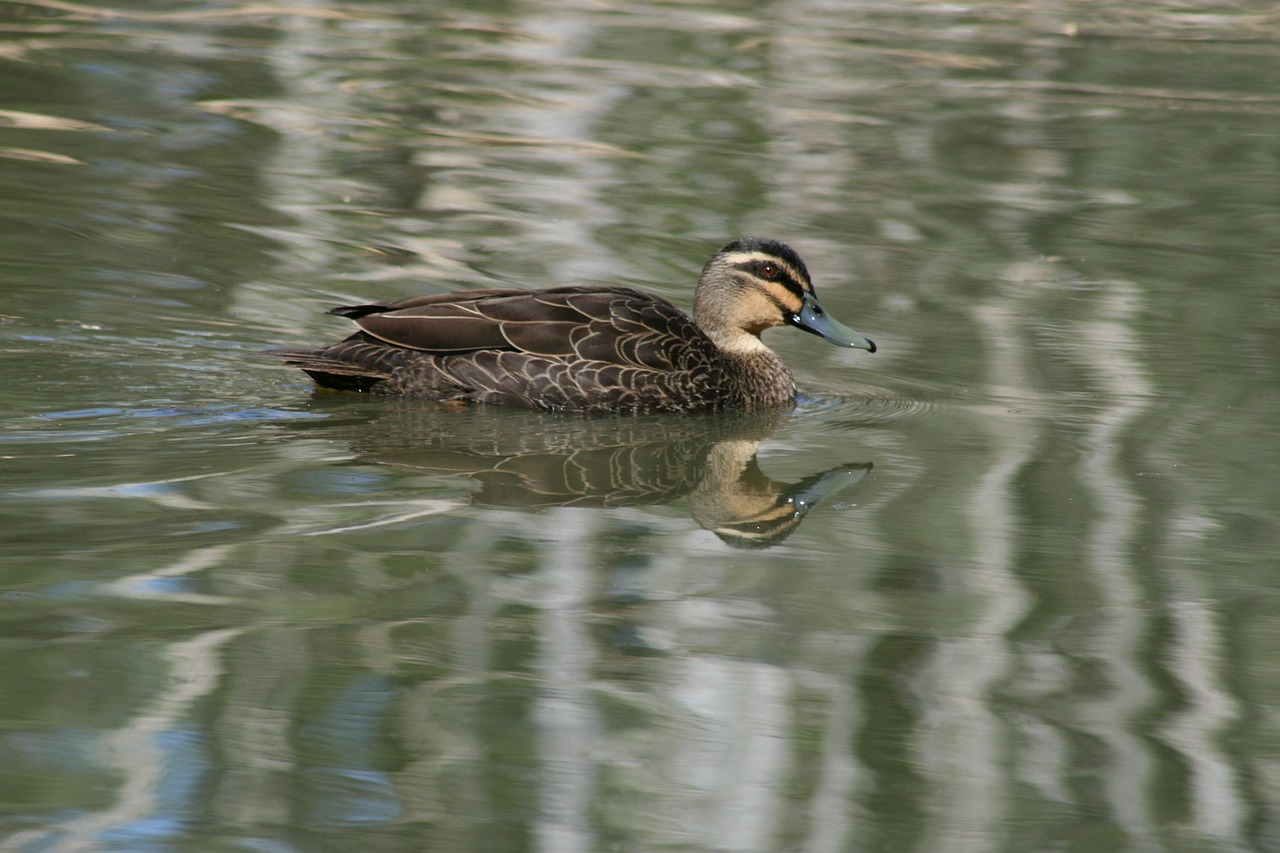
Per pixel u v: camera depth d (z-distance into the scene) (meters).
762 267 14.70
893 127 24.84
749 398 14.24
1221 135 24.72
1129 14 32.97
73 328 14.98
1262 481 12.16
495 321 13.64
